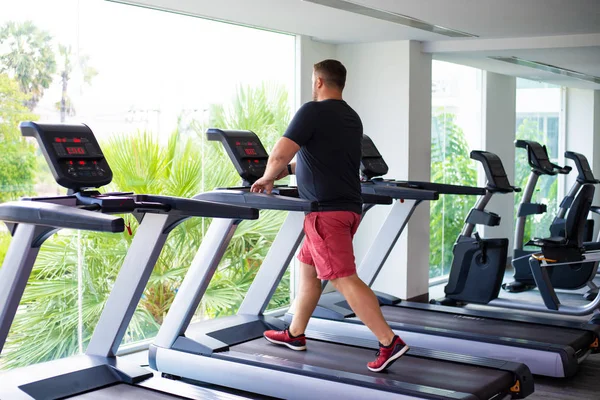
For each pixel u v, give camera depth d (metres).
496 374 3.61
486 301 5.89
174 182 5.03
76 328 4.46
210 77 5.25
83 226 2.78
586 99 10.25
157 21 4.83
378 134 6.32
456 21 5.26
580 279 6.48
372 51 6.30
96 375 3.49
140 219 3.41
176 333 4.08
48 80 4.21
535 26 5.51
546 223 9.97
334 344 4.23
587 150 10.29
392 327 4.68
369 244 6.46
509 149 8.54
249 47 5.56
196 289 4.02
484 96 8.06
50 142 3.06
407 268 6.27
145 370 3.59
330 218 3.61
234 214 3.26
